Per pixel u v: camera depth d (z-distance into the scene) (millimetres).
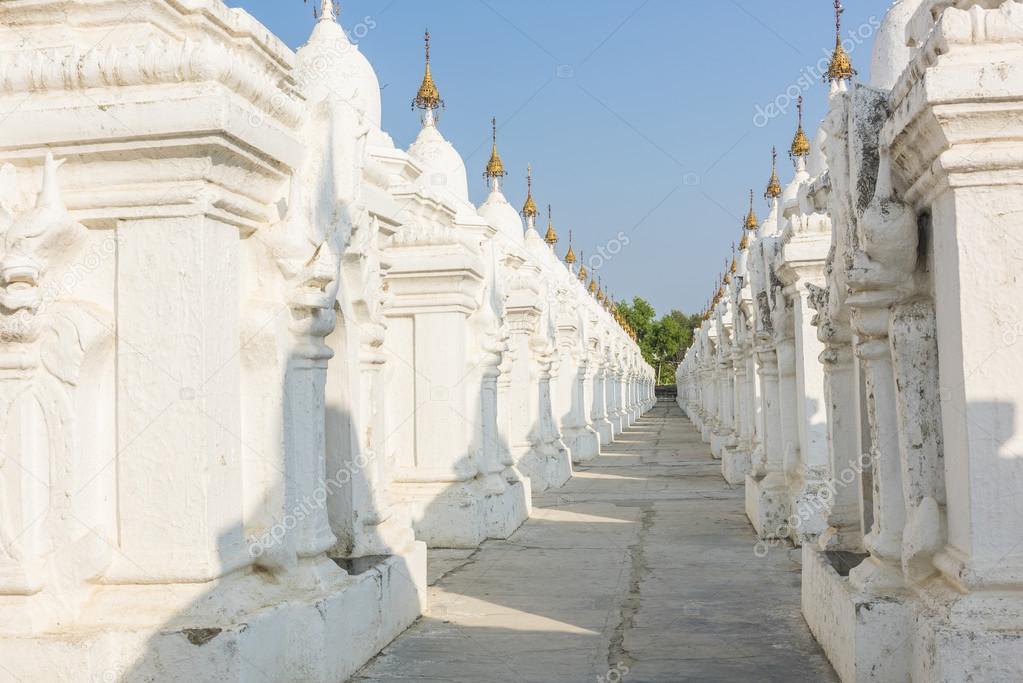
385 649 6973
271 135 5910
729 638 7184
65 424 5301
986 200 4816
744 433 18562
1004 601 4691
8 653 5070
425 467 11914
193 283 5469
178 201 5461
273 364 6090
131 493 5480
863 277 5594
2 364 5242
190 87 5340
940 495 5371
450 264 11594
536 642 7141
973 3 5398
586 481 19422
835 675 6176
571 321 24047
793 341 11516
